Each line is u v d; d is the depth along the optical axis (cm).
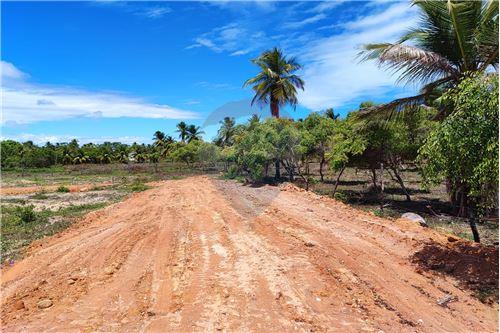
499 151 540
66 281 695
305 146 1886
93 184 3180
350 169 3397
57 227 1241
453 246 796
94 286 666
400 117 1282
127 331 496
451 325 487
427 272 668
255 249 841
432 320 502
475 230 852
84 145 8994
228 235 970
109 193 2327
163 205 1528
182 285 652
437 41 1154
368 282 636
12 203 1920
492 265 649
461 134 609
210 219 1162
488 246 771
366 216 1162
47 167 6159
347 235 937
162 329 496
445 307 538
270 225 1045
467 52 1091
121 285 664
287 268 714
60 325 520
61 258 854
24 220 1366
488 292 568
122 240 982
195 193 1638
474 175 616
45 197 2172
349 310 538
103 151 7531
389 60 1005
